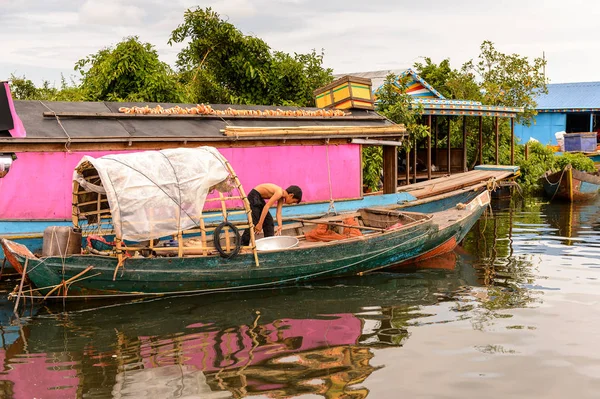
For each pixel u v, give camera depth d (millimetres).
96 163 8281
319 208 12805
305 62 20656
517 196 23734
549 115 36250
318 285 9961
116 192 8188
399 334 7512
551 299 9055
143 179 8375
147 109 11453
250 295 9344
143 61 16547
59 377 6211
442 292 9531
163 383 6051
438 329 7695
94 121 10797
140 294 8969
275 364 6531
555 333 7516
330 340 7297
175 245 9648
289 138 12266
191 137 11078
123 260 8531
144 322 8000
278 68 19906
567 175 21953
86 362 6621
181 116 11766
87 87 17172
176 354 6844
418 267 11297
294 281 9898
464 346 7070
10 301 8906
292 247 9734
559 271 10867
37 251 9789
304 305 8812
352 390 5875
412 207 14156
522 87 27891
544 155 26250
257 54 20016
